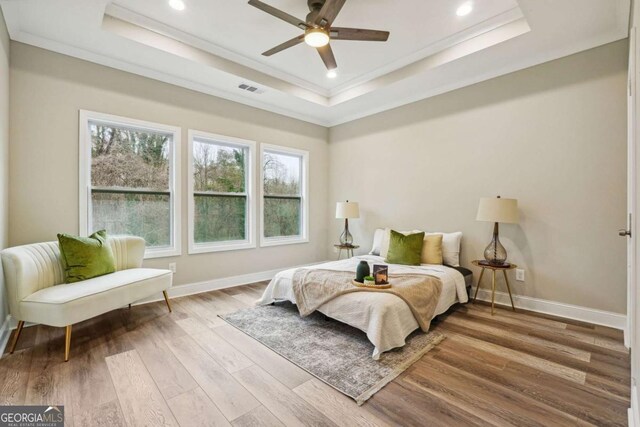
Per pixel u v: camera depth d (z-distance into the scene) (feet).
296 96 13.97
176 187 12.19
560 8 7.87
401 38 10.30
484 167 11.78
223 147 13.94
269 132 15.33
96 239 9.38
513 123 11.01
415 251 11.84
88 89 10.14
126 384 6.17
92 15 8.25
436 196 13.28
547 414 5.32
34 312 7.28
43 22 8.50
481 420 5.16
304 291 9.67
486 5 8.66
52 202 9.52
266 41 10.53
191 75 11.78
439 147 13.15
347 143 17.19
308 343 8.06
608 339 8.25
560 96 9.98
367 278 8.98
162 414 5.31
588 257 9.55
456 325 9.32
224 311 10.48
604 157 9.25
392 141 14.97
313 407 5.53
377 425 5.06
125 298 8.72
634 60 5.63
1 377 6.35
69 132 9.80
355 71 12.77
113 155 10.95
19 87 8.92
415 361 7.13
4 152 8.17
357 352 7.57
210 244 13.46
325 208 18.30
